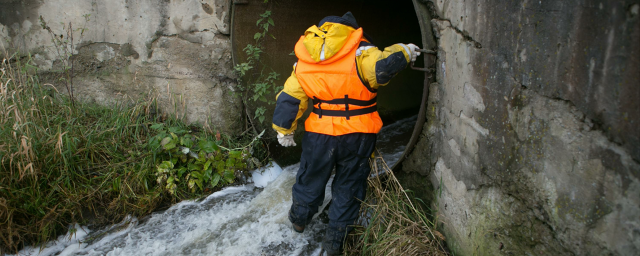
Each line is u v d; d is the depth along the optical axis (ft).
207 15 11.87
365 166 8.23
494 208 6.29
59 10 12.44
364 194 8.63
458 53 7.09
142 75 12.82
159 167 10.71
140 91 12.98
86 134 11.09
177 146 11.36
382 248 8.16
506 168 5.87
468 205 7.12
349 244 8.93
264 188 11.27
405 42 18.56
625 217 3.93
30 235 9.07
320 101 7.77
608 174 4.10
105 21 12.44
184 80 12.59
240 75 12.16
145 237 9.49
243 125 13.07
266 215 10.12
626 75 3.75
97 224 9.85
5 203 8.60
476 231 6.86
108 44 12.67
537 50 4.99
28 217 9.14
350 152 7.87
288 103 7.88
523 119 5.39
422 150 9.03
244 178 11.92
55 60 12.87
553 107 4.82
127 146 11.34
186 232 9.62
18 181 9.20
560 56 4.62
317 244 9.15
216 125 12.84
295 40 13.47
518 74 5.40
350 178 8.26
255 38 11.88
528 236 5.57
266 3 11.82
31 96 11.50
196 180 11.05
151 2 12.06
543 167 5.10
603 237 4.26
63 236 9.43
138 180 10.43
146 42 12.46
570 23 4.42
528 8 5.07
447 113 7.82
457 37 7.09
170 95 12.78
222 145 12.47
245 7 11.52
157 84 12.82
